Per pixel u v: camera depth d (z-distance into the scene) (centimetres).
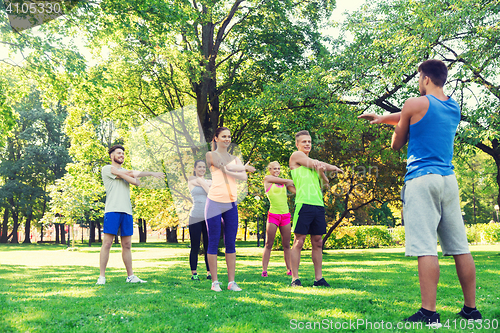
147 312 284
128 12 1103
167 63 1406
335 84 1209
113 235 484
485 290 395
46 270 739
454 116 282
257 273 619
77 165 1778
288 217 579
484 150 1291
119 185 493
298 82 1181
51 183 4225
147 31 1158
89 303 311
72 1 1029
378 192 1556
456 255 273
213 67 1520
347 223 1948
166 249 2488
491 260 904
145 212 1605
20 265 923
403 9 1195
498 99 1040
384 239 2306
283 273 618
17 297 340
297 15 1639
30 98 3981
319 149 1488
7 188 3916
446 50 1137
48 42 1108
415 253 263
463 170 1744
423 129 276
